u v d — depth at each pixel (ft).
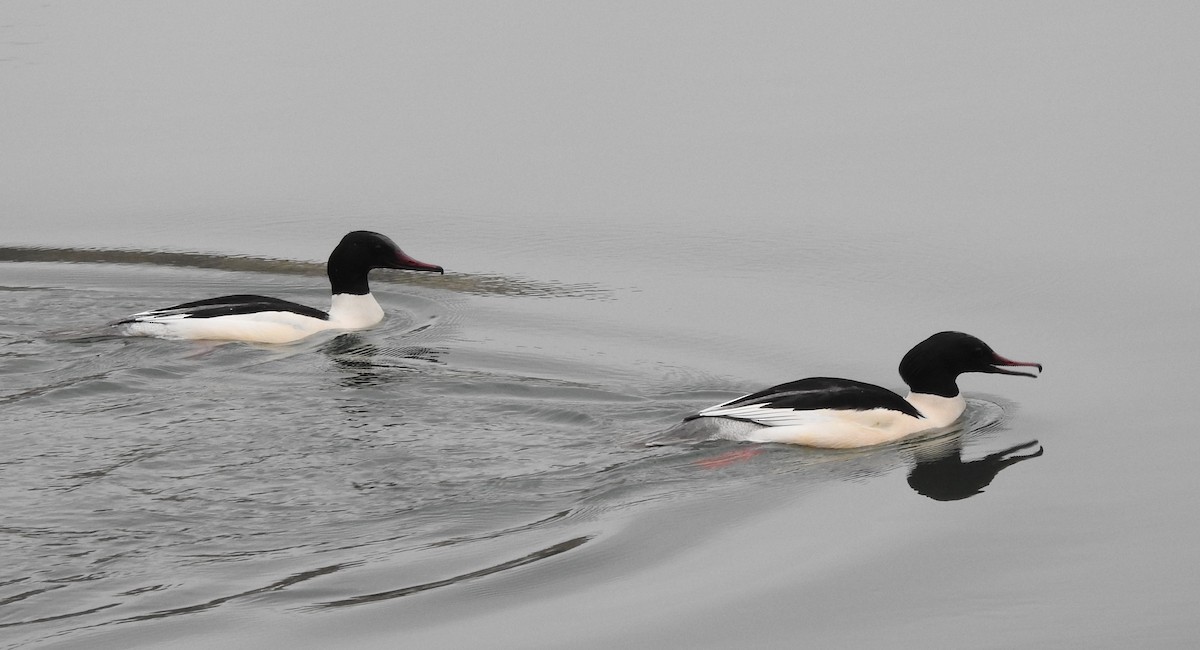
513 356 57.41
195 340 58.13
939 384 50.19
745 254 69.97
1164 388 52.95
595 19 108.17
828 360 56.70
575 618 36.70
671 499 43.57
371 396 51.67
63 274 68.95
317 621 35.96
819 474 45.85
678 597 37.99
